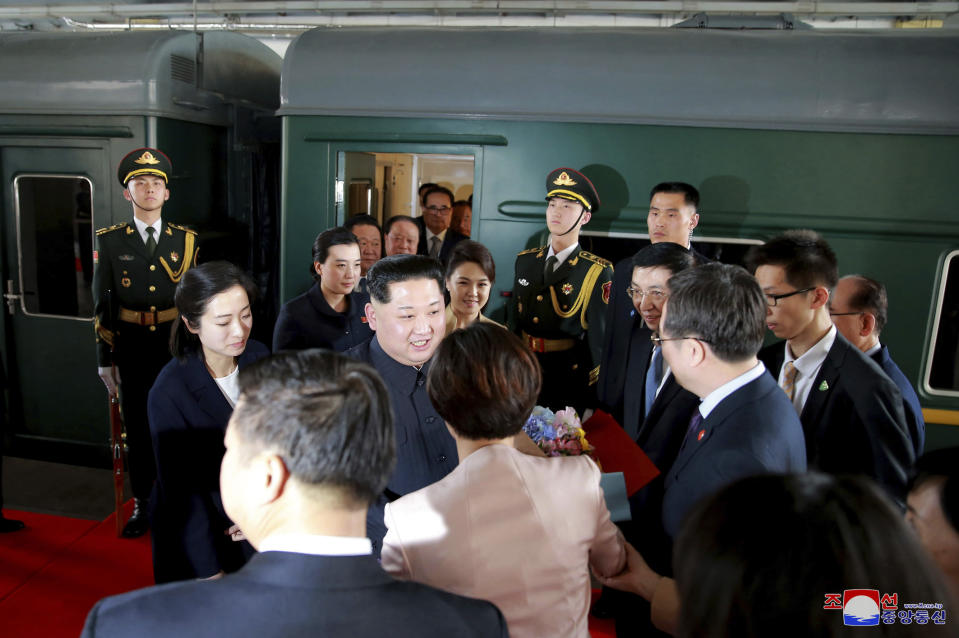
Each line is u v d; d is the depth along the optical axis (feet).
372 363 5.90
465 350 3.85
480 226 11.05
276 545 2.81
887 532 2.26
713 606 2.26
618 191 10.60
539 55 10.59
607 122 10.44
